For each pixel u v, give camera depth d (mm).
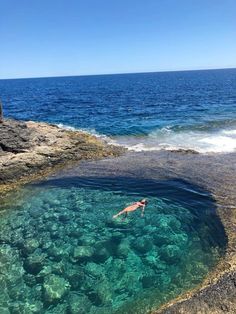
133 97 65125
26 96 81625
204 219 12992
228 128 28797
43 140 21984
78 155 20812
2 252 11391
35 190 16453
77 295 9383
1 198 15672
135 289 9484
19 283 9930
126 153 21781
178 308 8562
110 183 16938
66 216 13797
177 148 22844
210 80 133625
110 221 13281
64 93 88312
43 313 8789
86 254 11234
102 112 42781
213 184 16047
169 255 10953
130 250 11359
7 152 20000
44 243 11922
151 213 13766
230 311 8328
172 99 57000
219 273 9812
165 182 16703
